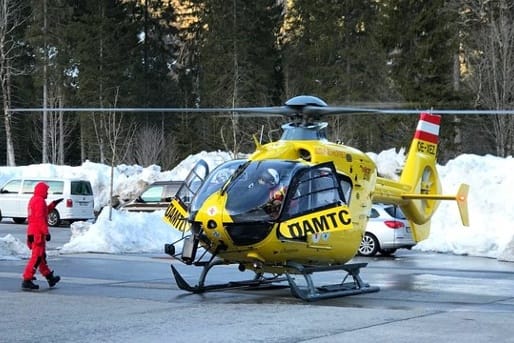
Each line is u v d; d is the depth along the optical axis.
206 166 19.81
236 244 16.94
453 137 57.66
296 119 18.73
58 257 27.58
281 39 84.56
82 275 22.25
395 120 60.16
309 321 14.16
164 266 24.94
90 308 15.82
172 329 13.26
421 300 17.58
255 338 12.37
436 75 57.78
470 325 13.73
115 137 52.84
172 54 91.94
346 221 17.09
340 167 18.33
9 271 22.81
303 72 81.38
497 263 27.39
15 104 82.38
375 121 67.81
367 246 30.53
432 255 31.19
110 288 19.41
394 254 31.55
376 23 69.06
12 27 79.12
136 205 41.22
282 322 14.04
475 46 65.88
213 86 79.06
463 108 58.56
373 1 77.75
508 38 61.47
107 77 77.62
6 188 44.84
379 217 30.48
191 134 78.94
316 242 17.39
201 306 16.27
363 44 75.94
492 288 19.94
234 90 74.94
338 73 76.62
